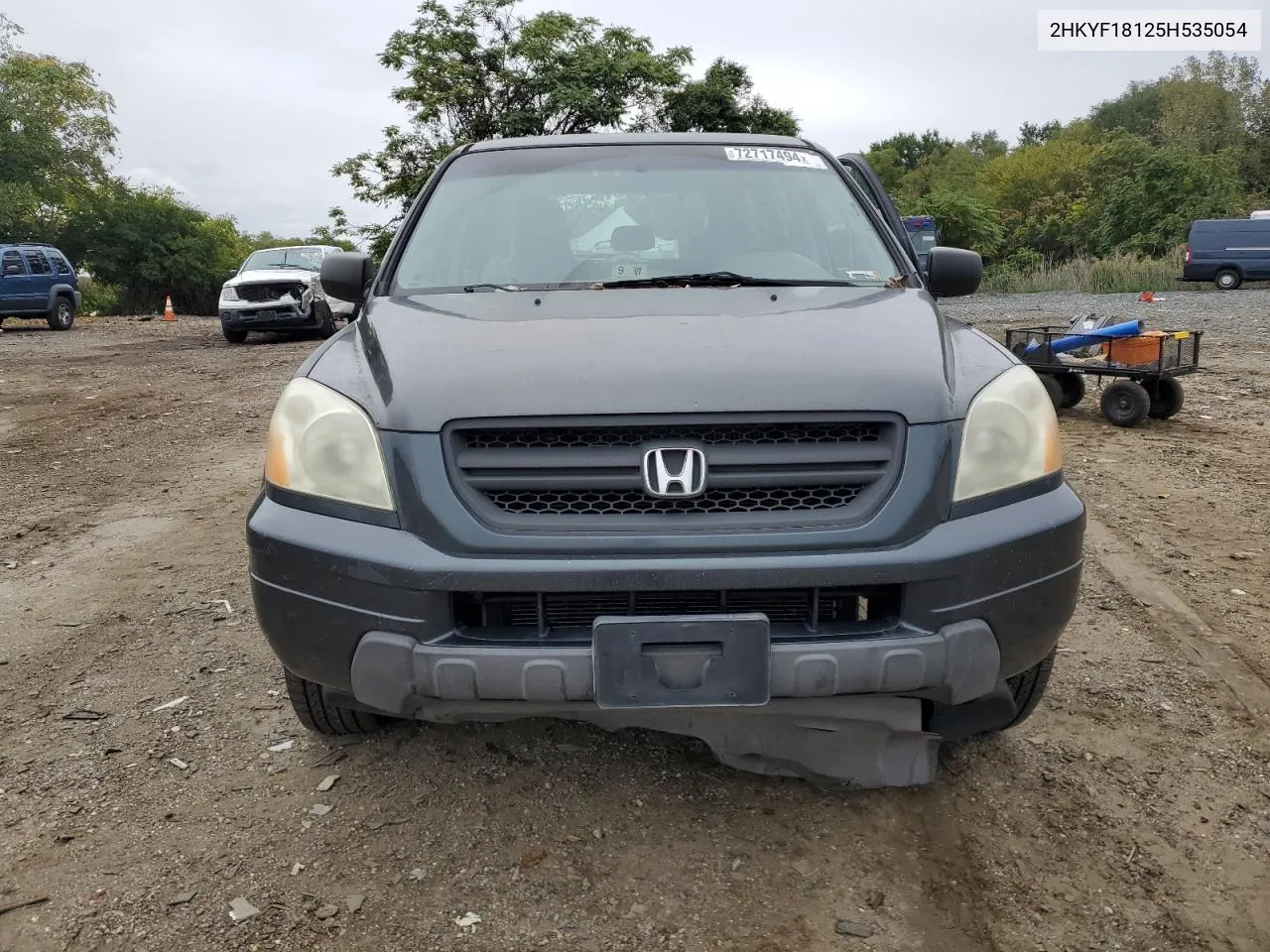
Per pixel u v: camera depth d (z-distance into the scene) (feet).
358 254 12.03
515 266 10.73
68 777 9.38
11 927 7.32
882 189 12.94
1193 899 7.55
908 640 7.22
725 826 8.46
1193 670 11.41
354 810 8.74
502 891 7.65
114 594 14.35
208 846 8.27
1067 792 8.98
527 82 84.94
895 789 9.02
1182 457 22.71
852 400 7.41
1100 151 164.66
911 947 7.06
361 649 7.47
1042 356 27.94
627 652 7.07
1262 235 84.23
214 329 75.00
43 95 127.44
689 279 10.37
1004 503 7.70
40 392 36.73
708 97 90.02
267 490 8.16
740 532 7.20
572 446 7.36
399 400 7.63
